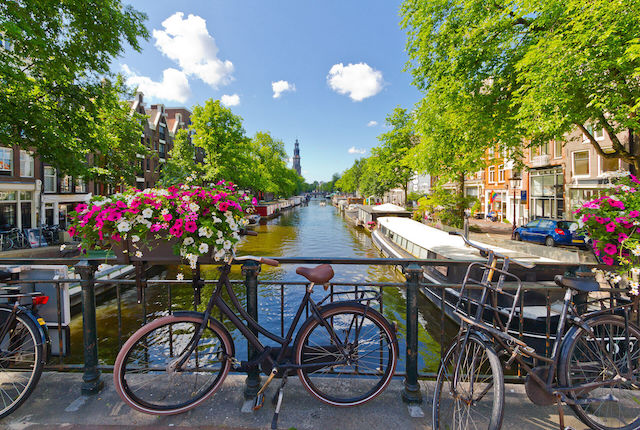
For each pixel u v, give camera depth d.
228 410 2.17
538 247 6.52
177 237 2.03
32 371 2.18
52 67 7.75
